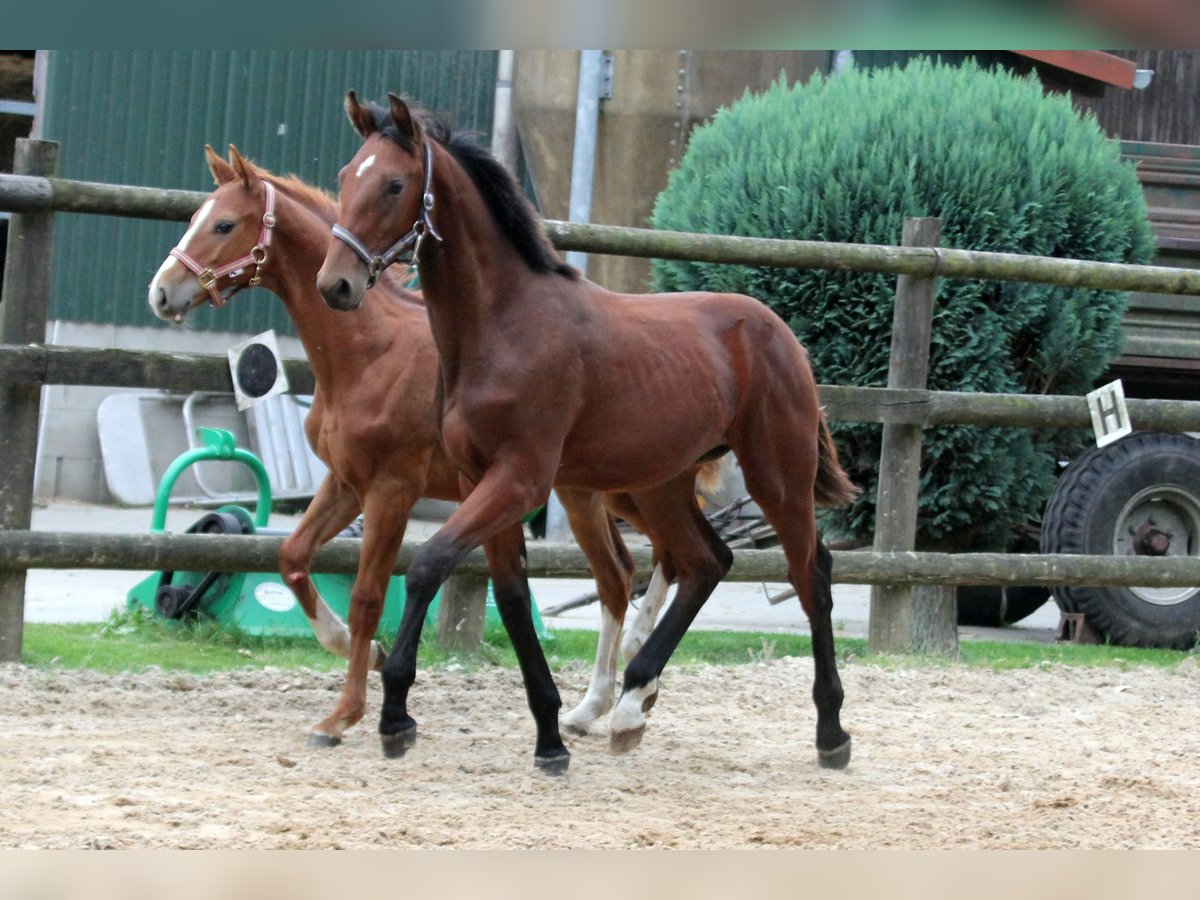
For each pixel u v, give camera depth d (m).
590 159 19.05
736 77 19.31
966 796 7.96
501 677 10.79
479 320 7.60
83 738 8.30
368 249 7.33
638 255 11.53
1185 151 16.61
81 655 10.66
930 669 11.90
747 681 11.21
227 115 20.83
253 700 9.65
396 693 7.78
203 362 10.66
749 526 14.81
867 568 12.06
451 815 6.93
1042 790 8.16
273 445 21.19
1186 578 12.98
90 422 20.62
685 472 8.70
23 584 10.34
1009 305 13.05
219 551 10.61
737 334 8.62
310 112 21.20
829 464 9.19
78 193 10.29
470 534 7.40
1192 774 8.73
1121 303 13.57
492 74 21.75
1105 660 12.81
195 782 7.36
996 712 10.61
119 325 20.77
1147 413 12.95
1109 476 13.47
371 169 7.35
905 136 13.23
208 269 8.97
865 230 12.97
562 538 19.47
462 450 7.65
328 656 11.38
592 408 7.86
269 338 10.52
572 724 9.18
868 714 10.34
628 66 19.30
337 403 9.01
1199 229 16.55
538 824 6.88
